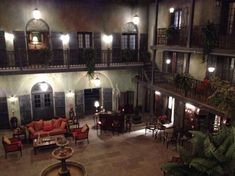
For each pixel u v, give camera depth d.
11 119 15.02
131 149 12.40
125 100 18.38
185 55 14.45
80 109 17.09
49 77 15.82
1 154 11.98
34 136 12.99
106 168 10.59
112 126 14.39
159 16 16.59
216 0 11.43
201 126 12.87
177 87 12.46
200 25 12.41
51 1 15.02
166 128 13.30
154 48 15.01
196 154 4.61
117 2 16.62
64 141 10.18
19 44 14.84
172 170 4.57
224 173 4.11
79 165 10.40
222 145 4.33
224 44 10.90
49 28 15.34
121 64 16.84
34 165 10.88
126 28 17.45
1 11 14.03
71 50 16.12
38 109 16.12
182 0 14.30
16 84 15.09
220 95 8.66
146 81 16.19
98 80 16.53
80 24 16.09
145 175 10.05
